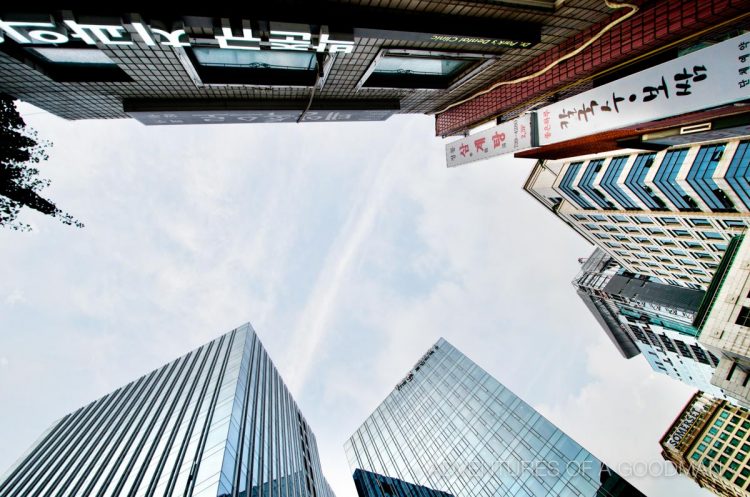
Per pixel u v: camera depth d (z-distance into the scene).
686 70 9.11
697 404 83.69
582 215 62.22
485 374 68.44
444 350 85.31
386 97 19.38
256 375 58.97
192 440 38.50
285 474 46.94
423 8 11.11
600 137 14.60
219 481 29.08
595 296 87.31
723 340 34.44
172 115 15.53
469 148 16.92
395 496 68.62
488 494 51.50
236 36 9.79
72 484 44.50
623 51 11.27
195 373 60.84
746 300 33.84
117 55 11.21
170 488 31.95
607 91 10.73
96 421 62.94
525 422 53.97
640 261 68.25
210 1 9.12
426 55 13.91
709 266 52.69
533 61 15.47
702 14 9.05
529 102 16.48
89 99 14.88
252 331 71.69
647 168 43.00
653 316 72.44
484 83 18.52
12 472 56.56
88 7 8.38
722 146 36.09
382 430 86.75
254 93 15.82
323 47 11.04
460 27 11.78
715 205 39.84
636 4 10.26
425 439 70.69
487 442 56.97
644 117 9.84
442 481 60.44
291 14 9.94
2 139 13.72
